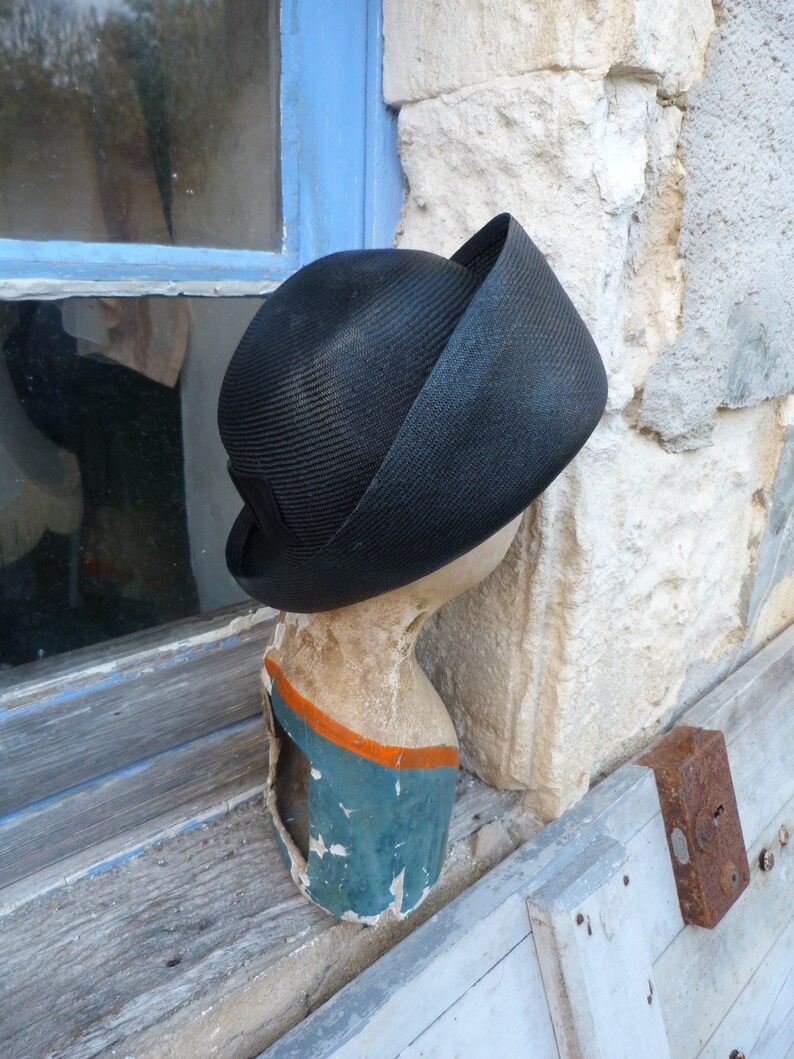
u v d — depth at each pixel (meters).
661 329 0.88
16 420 0.72
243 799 0.95
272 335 0.59
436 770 0.75
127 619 0.88
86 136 0.70
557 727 0.97
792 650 1.46
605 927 0.89
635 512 0.97
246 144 0.82
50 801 0.83
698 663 1.29
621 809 1.03
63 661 0.83
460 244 0.90
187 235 0.80
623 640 1.06
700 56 0.78
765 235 0.97
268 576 0.62
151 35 0.71
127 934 0.77
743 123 0.87
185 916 0.80
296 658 0.74
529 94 0.77
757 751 1.33
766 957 1.24
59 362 0.74
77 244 0.72
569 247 0.79
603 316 0.81
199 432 0.87
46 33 0.65
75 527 0.80
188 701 0.92
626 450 0.92
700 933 1.12
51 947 0.75
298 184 0.87
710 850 1.09
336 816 0.72
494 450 0.52
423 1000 0.75
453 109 0.85
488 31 0.79
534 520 0.88
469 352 0.50
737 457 1.16
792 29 0.87
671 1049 1.02
